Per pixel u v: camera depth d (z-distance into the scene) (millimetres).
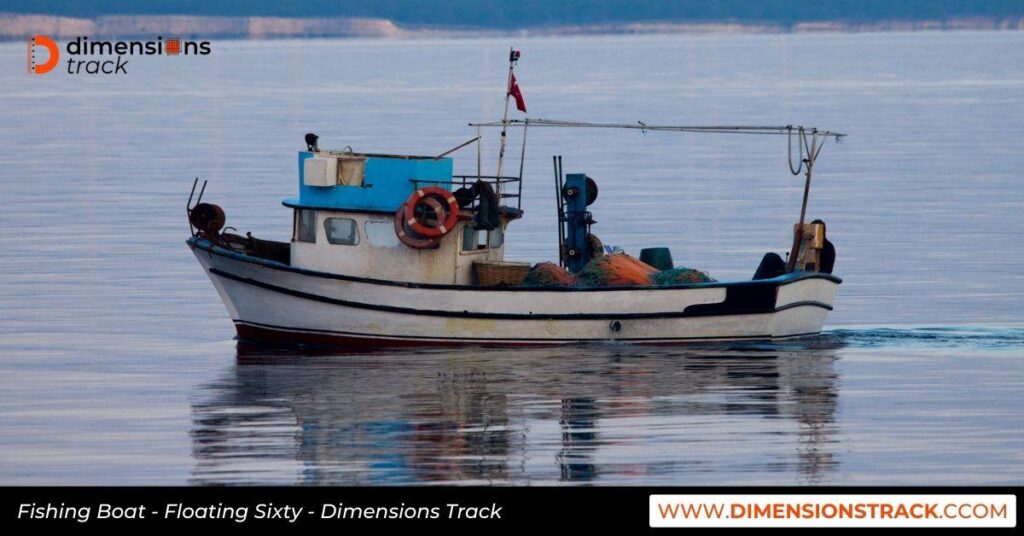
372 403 84188
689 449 74688
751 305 98688
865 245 150000
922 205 182250
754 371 92250
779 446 75250
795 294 100188
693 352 97438
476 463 72375
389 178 98938
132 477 71125
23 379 92188
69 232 163750
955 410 82500
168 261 143125
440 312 97750
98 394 87812
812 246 102875
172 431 78875
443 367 93312
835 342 101625
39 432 79062
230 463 72938
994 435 77125
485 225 98500
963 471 70938
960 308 115062
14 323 111812
